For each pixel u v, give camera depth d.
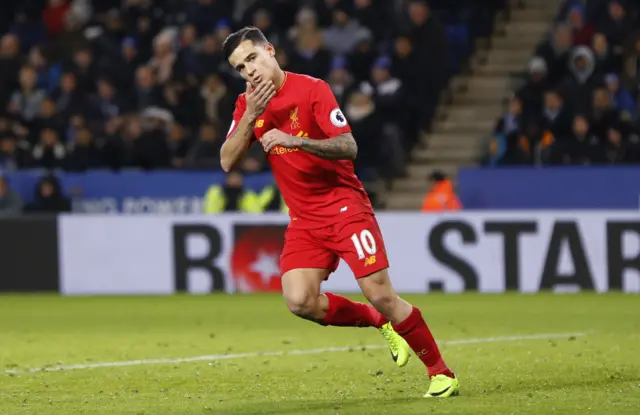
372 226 22.47
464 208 56.50
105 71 64.44
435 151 62.41
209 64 62.59
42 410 22.08
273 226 52.03
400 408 21.20
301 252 22.84
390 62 60.97
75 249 53.41
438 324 39.06
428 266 51.06
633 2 62.59
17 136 62.47
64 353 32.38
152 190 58.62
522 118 57.91
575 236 50.09
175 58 62.94
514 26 68.00
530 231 50.34
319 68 60.78
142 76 62.75
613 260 49.88
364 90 59.84
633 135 57.34
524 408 21.06
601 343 32.97
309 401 22.59
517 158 57.56
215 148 59.50
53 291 53.62
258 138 23.03
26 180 59.25
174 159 60.91
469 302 46.97
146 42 66.44
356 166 59.69
